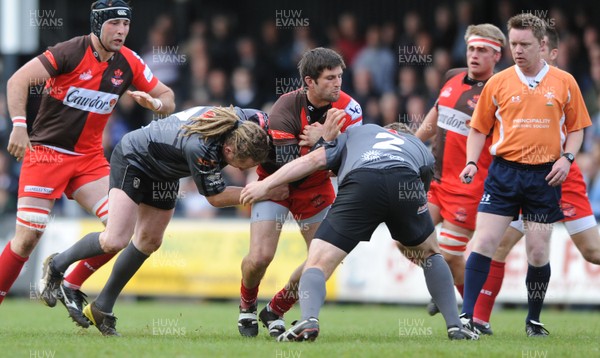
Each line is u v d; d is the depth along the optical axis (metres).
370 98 53.38
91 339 23.59
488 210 25.67
